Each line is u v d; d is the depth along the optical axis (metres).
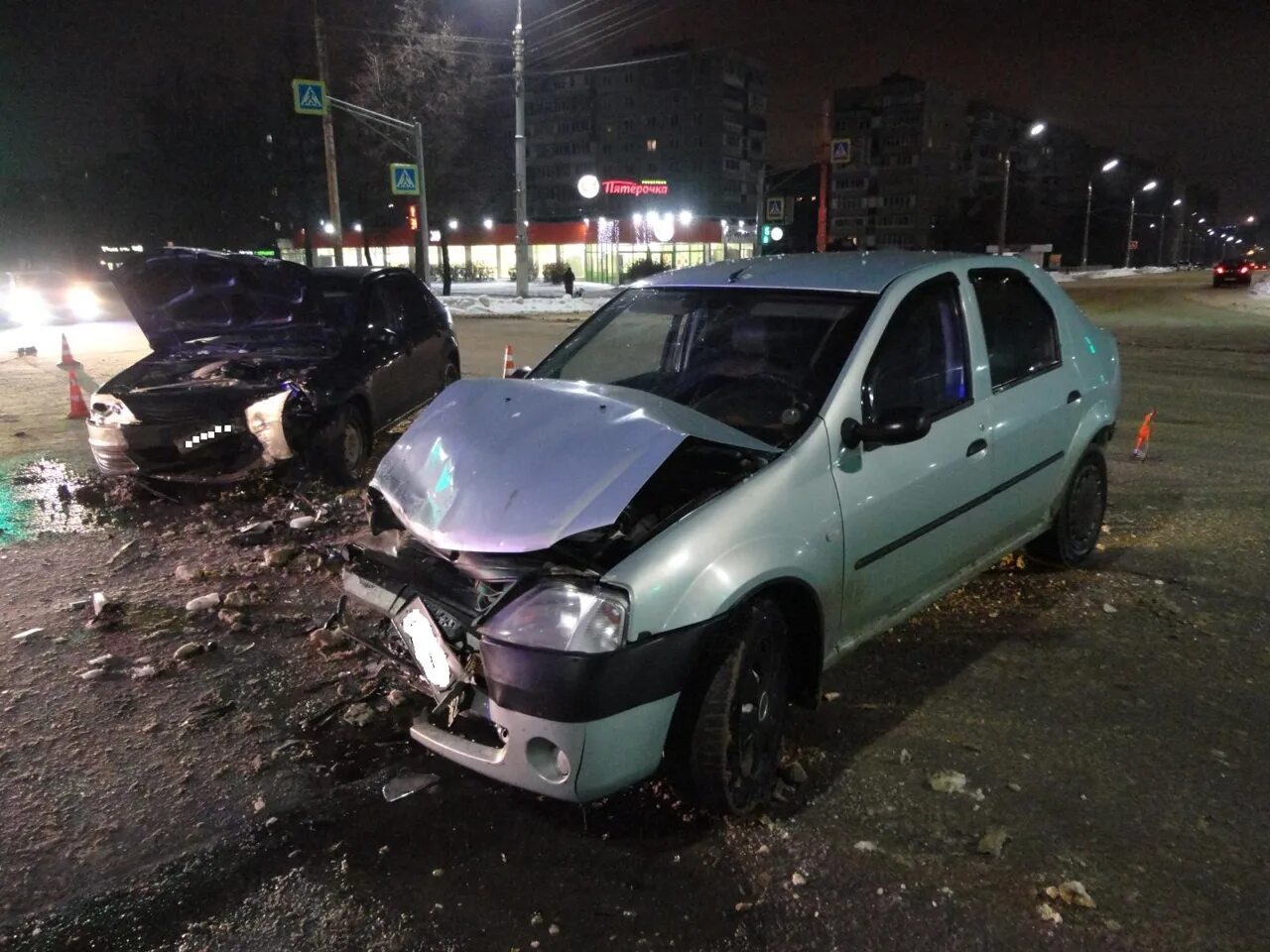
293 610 4.91
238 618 4.70
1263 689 4.01
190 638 4.58
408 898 2.77
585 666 2.74
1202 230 169.25
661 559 2.90
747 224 58.91
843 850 2.98
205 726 3.75
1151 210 136.25
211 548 5.89
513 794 3.28
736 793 3.08
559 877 2.86
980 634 4.57
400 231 53.59
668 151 103.69
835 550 3.38
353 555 3.73
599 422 3.31
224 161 42.88
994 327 4.51
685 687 2.98
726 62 99.50
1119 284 54.38
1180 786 3.30
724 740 2.98
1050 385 4.77
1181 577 5.29
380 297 8.55
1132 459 8.26
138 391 6.96
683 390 4.11
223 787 3.33
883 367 3.77
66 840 3.04
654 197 60.38
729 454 3.41
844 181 114.75
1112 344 5.57
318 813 3.18
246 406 6.80
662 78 101.81
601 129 106.12
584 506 2.96
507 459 3.27
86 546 5.97
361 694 3.96
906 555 3.82
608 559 2.96
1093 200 111.69
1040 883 2.82
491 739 3.10
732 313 4.20
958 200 111.62
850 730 3.70
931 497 3.88
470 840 3.04
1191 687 4.03
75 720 3.79
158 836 3.06
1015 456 4.45
